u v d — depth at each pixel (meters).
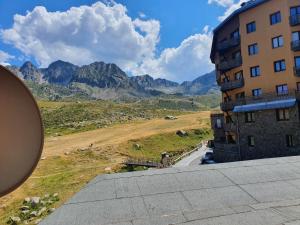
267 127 44.12
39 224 12.79
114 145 72.25
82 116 172.50
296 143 40.94
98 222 12.60
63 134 117.44
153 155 70.38
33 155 1.65
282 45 43.66
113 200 14.63
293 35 42.75
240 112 48.03
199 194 14.94
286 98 41.88
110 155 64.06
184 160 54.56
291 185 15.79
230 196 14.59
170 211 13.23
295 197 14.20
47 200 32.22
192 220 12.15
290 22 42.28
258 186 15.72
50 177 43.78
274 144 43.38
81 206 14.19
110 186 16.36
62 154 61.88
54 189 36.94
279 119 43.25
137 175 17.84
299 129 40.53
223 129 57.88
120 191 15.66
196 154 60.78
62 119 166.12
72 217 13.10
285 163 19.44
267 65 45.38
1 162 1.58
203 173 17.81
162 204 13.96
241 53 48.88
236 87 50.00
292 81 42.38
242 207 13.20
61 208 14.21
